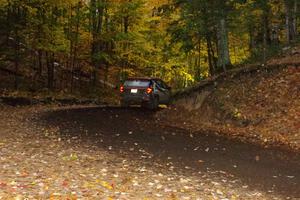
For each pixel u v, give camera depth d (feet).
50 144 41.65
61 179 28.60
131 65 126.52
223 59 77.61
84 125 54.85
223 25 78.23
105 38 109.29
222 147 44.80
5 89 86.48
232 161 38.63
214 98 64.13
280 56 74.43
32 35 93.30
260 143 47.52
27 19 90.68
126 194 26.37
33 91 94.94
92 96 109.29
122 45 116.06
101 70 121.80
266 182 32.07
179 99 70.13
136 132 51.62
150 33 121.90
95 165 34.06
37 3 90.63
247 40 113.91
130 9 111.04
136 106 85.05
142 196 26.21
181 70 131.54
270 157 40.81
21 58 99.71
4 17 89.76
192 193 27.84
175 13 110.73
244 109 58.85
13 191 24.63
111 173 31.78
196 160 38.45
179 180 31.14
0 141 41.37
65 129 51.13
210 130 55.62
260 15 85.66
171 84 151.23
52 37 94.17
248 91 62.08
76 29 104.73
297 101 56.03
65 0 93.50
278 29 99.96
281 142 47.65
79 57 109.70
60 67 121.49
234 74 67.05
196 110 65.51
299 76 60.75
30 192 24.79
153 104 78.18
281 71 63.52
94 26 109.70
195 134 52.26
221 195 27.91
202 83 70.59
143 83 77.10
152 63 124.06
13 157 34.53
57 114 64.75
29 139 43.68
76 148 40.50
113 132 50.75
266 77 63.52
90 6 107.65
